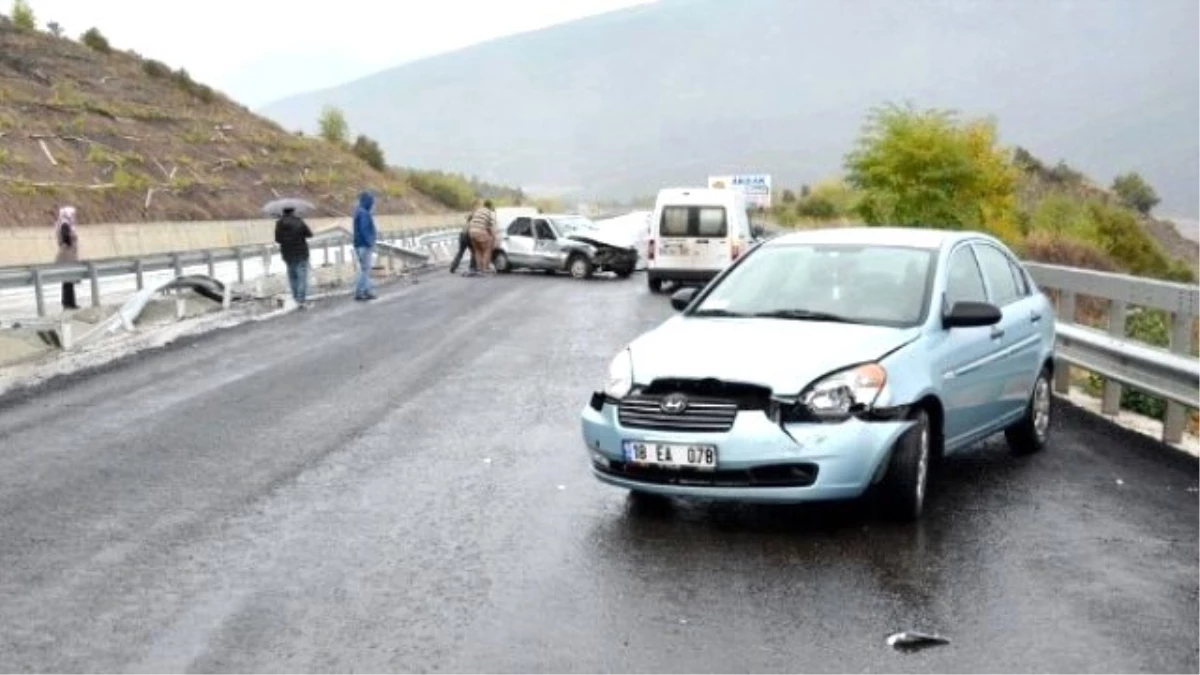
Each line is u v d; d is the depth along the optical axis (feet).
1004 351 25.11
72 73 207.72
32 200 141.49
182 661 15.01
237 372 41.57
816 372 20.24
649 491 20.92
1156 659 14.88
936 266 24.03
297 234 67.87
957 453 27.48
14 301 68.49
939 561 18.90
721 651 15.17
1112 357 30.66
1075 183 234.79
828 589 17.56
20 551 19.88
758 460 19.77
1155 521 21.35
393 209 223.51
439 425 31.09
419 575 18.44
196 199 173.06
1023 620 16.25
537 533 20.72
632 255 97.66
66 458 27.40
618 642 15.52
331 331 54.85
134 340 51.83
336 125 261.65
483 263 100.53
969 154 110.11
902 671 14.51
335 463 26.55
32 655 15.25
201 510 22.53
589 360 44.09
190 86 231.71
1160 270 136.26
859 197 112.16
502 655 15.11
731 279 25.58
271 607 17.02
